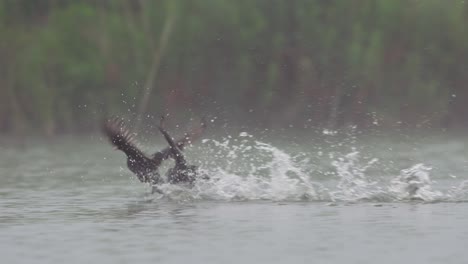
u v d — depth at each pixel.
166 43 105.00
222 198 39.94
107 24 107.56
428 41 106.06
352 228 30.98
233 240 28.88
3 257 26.61
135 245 28.17
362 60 102.12
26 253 27.16
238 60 105.69
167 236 29.72
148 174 39.47
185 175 39.97
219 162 56.56
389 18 105.94
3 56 108.31
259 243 28.31
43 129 104.50
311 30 106.75
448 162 58.78
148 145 75.56
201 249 27.41
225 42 106.12
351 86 101.75
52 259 26.22
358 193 40.78
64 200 40.53
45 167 60.88
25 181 50.50
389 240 28.59
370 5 107.25
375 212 34.88
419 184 40.06
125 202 39.41
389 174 50.78
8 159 69.31
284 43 106.94
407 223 31.92
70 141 92.94
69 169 58.94
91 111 103.25
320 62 105.06
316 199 39.31
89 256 26.53
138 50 104.62
